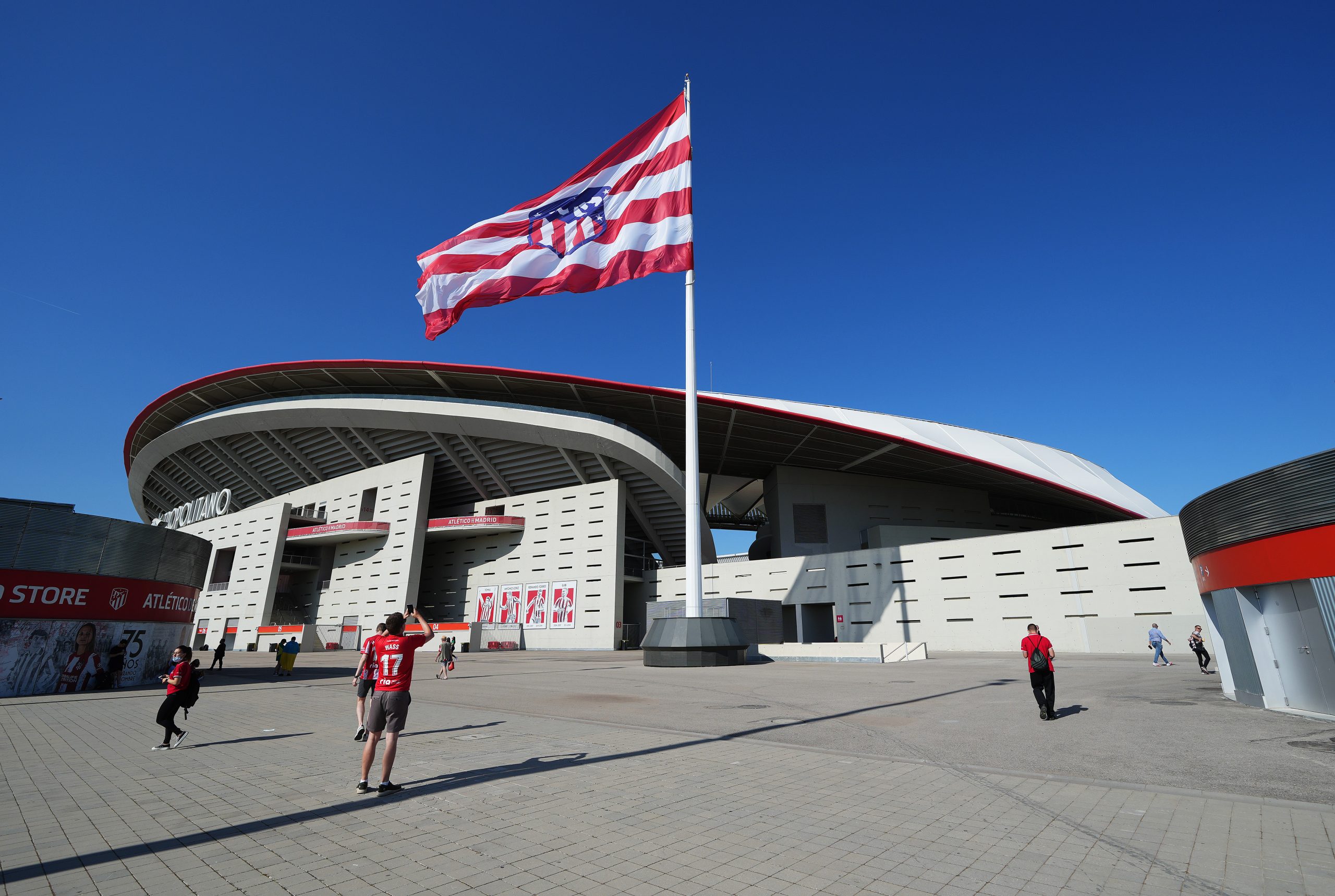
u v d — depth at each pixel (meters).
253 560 53.91
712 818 5.27
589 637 42.78
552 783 6.39
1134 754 7.46
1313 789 5.90
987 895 3.76
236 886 3.98
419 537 47.66
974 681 16.47
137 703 13.92
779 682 16.86
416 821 5.23
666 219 18.92
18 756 8.05
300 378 49.06
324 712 12.22
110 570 17.31
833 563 39.47
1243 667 10.92
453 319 19.45
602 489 44.88
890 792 6.00
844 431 42.91
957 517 53.91
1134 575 29.45
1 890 3.92
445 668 21.55
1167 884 3.87
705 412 41.81
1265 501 9.88
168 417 59.81
